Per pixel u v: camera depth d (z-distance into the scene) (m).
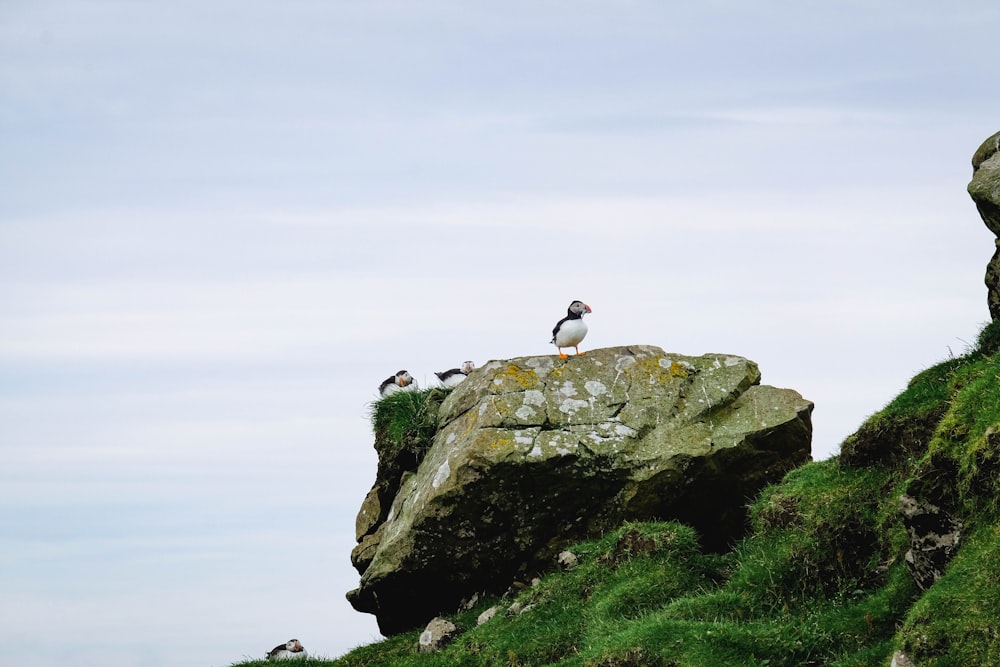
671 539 19.50
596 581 19.66
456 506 21.39
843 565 17.20
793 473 20.08
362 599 23.56
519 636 19.16
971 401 15.44
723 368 22.67
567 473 21.27
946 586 13.66
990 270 19.56
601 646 16.77
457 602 22.70
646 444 21.50
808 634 15.66
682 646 15.87
